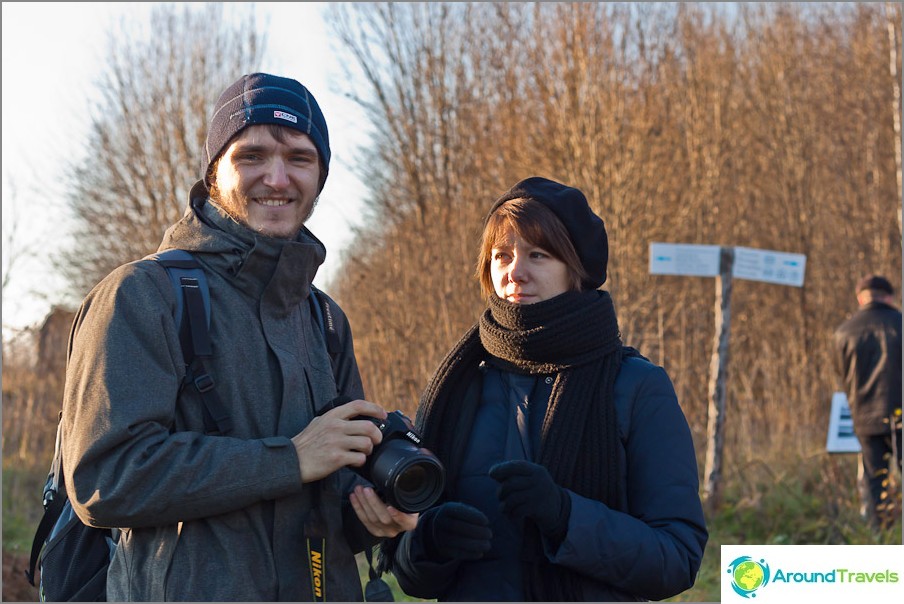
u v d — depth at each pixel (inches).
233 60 721.6
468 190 505.4
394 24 605.3
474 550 75.9
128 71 696.4
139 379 73.6
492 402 85.4
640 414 81.1
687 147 559.2
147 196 684.7
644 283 456.1
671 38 569.0
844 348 241.0
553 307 81.0
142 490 71.8
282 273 80.4
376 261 376.8
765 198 608.1
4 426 345.1
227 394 77.5
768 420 328.5
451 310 323.0
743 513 248.1
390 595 82.9
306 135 83.4
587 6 457.1
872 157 574.2
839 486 249.6
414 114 601.0
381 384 303.6
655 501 78.7
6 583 198.7
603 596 77.9
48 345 401.1
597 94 446.0
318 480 79.0
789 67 615.2
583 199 85.2
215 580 74.5
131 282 76.3
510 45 542.6
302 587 77.6
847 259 563.8
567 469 78.5
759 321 543.8
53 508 82.5
